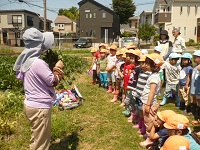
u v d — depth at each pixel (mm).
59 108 6926
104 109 6953
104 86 9555
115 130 5520
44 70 3564
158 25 41750
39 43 3631
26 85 3682
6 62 13453
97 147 4812
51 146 4844
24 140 5008
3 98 7141
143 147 4762
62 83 9547
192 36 37062
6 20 46031
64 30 64750
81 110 6820
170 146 2822
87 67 14984
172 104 7426
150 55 4512
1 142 4902
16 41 42562
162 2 39344
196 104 6227
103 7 47688
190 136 3258
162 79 8031
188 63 6512
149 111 4543
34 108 3635
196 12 36594
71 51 28344
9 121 5871
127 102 5945
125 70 6469
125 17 60844
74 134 5273
